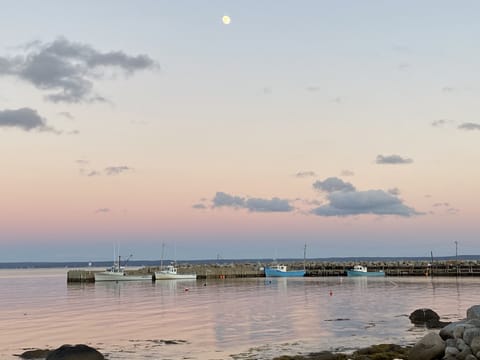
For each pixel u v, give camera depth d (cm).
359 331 5125
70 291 11525
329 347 4316
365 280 14575
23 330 5534
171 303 8319
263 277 17000
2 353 4297
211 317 6397
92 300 9106
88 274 14812
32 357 4091
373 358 3659
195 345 4500
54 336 5116
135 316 6656
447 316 6109
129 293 10631
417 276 16212
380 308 7106
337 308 7188
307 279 15588
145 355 4112
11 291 11938
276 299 8769
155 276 15325
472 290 10050
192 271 16562
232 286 12538
